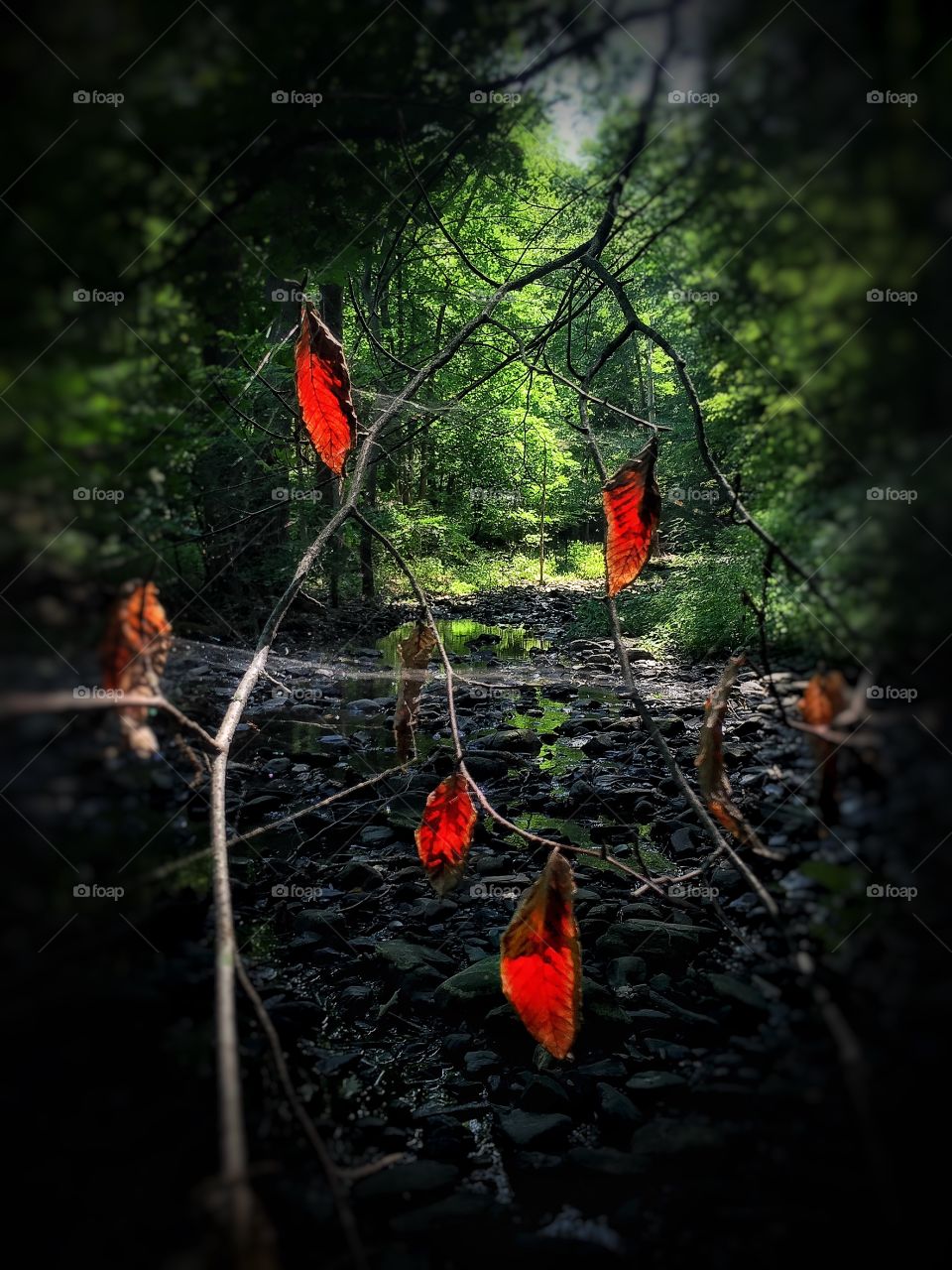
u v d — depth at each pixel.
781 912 0.40
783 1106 0.36
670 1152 0.40
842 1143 0.31
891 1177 0.28
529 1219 0.40
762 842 0.52
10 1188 0.27
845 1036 0.29
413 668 0.50
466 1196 0.41
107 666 0.35
